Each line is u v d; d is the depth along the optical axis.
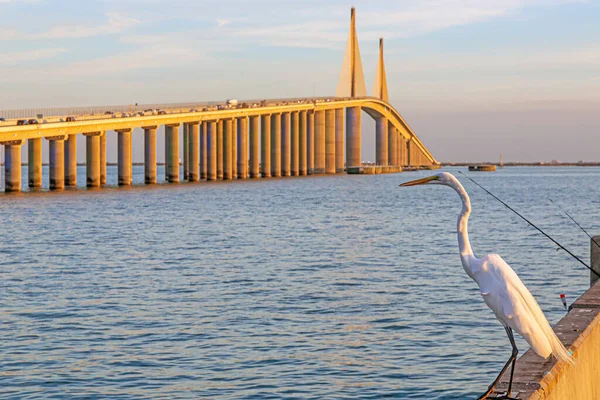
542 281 40.81
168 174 193.12
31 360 24.44
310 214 93.62
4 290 37.94
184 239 63.84
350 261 48.81
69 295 36.31
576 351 12.23
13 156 138.75
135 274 43.47
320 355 24.97
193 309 32.56
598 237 19.73
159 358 24.62
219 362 24.17
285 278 41.56
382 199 130.50
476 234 68.75
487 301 10.54
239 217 88.44
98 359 24.52
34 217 87.62
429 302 33.88
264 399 20.72
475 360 24.16
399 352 25.23
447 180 11.88
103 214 92.88
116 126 166.75
